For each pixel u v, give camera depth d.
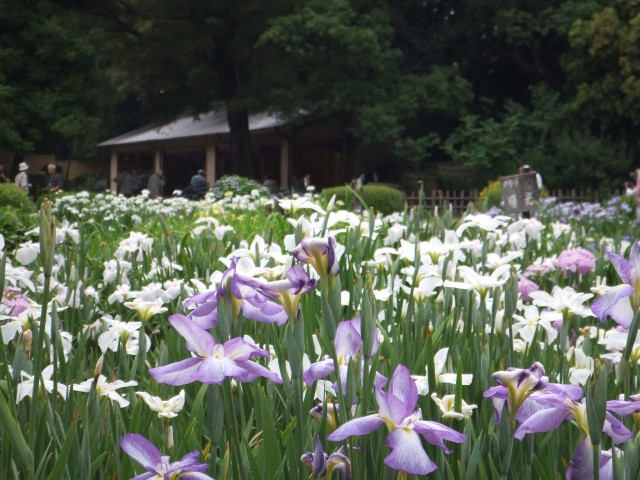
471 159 36.03
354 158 37.72
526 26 38.62
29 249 3.38
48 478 1.49
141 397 1.84
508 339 2.35
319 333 2.15
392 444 1.34
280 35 33.91
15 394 1.87
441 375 1.90
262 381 2.11
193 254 4.36
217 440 1.52
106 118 34.59
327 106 35.09
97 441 1.79
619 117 36.38
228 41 37.38
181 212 12.10
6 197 10.02
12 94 30.72
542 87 37.88
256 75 37.31
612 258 1.69
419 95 35.75
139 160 50.34
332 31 32.91
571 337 2.97
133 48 37.94
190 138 43.34
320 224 2.98
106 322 2.55
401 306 2.68
